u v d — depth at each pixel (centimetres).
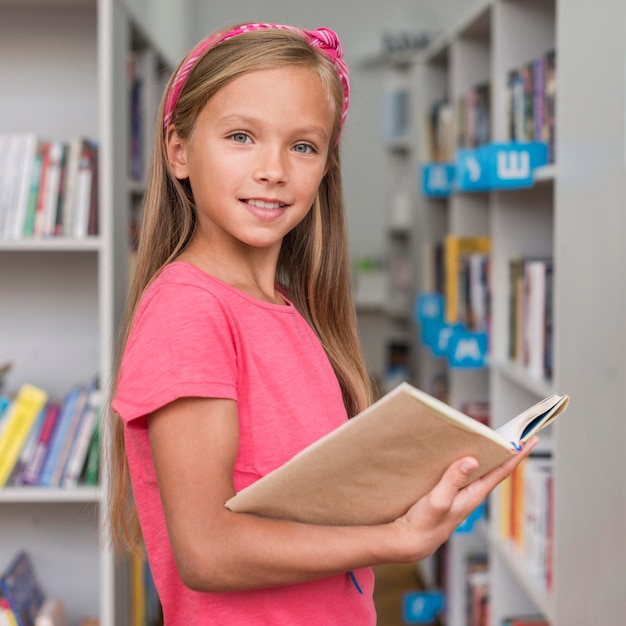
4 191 232
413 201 469
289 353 105
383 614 343
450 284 309
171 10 662
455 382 315
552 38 257
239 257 109
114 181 236
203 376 93
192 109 106
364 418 83
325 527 93
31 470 230
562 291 189
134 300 116
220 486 92
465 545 309
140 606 273
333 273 133
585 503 176
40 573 264
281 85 101
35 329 264
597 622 170
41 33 260
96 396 233
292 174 103
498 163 218
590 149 171
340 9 755
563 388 190
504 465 92
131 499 146
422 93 416
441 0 752
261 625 100
